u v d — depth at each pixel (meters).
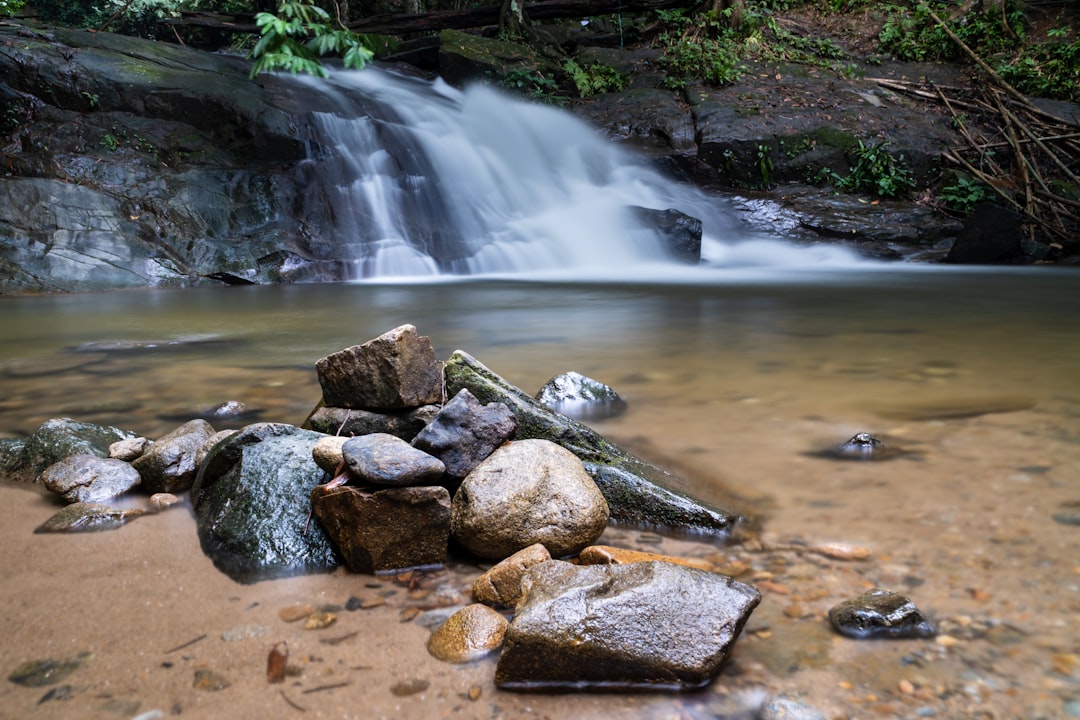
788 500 2.93
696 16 21.59
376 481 2.48
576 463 2.83
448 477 2.86
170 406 4.50
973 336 6.70
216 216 12.92
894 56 21.25
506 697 1.83
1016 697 1.75
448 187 15.34
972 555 2.42
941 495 2.91
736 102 18.12
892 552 2.47
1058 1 21.67
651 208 15.62
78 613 2.22
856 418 4.02
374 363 3.35
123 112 13.84
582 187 16.91
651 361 5.67
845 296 9.97
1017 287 10.87
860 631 2.01
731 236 15.82
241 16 21.08
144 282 11.66
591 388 4.45
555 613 1.89
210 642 2.07
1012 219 14.28
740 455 3.47
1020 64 19.30
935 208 16.22
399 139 15.48
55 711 1.76
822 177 16.95
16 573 2.47
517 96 19.02
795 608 2.17
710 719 1.74
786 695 1.77
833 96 18.62
